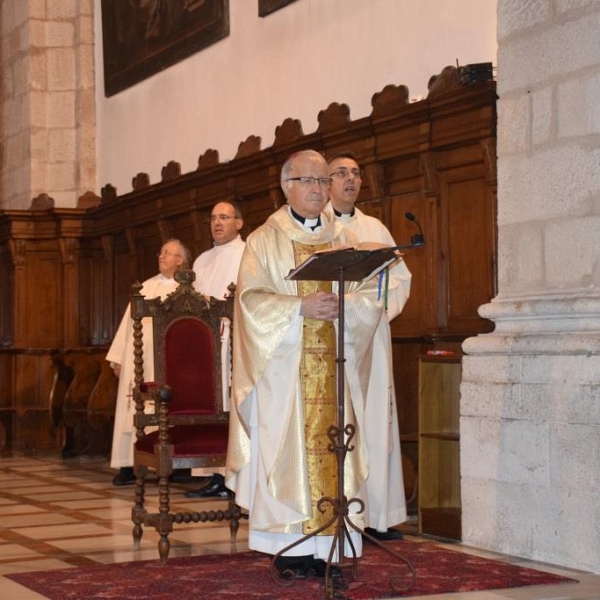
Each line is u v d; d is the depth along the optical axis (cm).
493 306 592
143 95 1192
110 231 1216
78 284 1257
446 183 729
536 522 543
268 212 947
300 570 484
